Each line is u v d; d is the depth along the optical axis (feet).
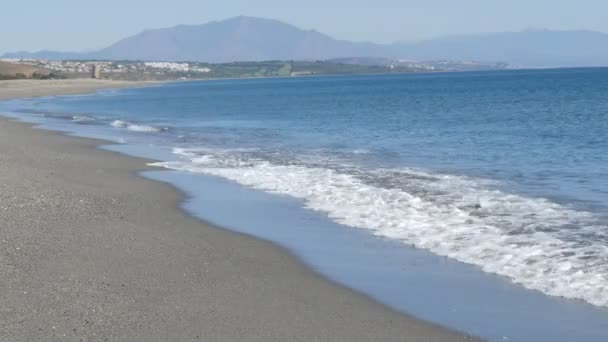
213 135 104.83
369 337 23.93
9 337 22.70
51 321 24.29
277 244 36.99
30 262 31.45
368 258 34.09
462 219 41.42
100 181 57.41
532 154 74.43
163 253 34.47
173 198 50.52
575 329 24.54
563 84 328.49
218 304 26.96
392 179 57.26
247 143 91.25
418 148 81.76
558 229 38.27
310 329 24.56
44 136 99.81
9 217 40.86
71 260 32.22
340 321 25.41
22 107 196.54
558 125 111.75
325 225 41.42
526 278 30.04
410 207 45.27
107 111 178.09
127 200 48.73
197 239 37.81
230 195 51.83
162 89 413.18
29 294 27.07
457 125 116.06
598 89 257.14
